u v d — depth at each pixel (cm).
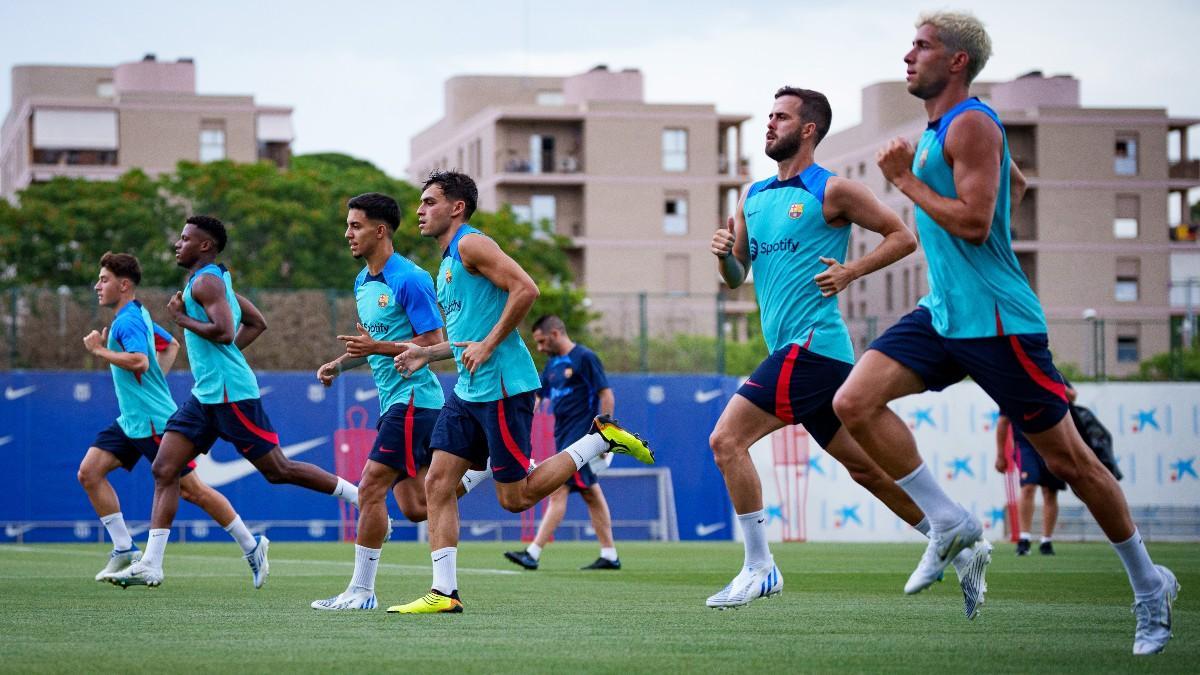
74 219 6788
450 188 1100
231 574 1666
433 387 1188
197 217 1357
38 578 1570
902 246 1032
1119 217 8525
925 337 879
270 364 3541
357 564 1164
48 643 893
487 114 9138
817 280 1022
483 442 1107
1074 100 8738
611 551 1898
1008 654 841
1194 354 4491
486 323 1090
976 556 880
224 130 9831
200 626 1004
